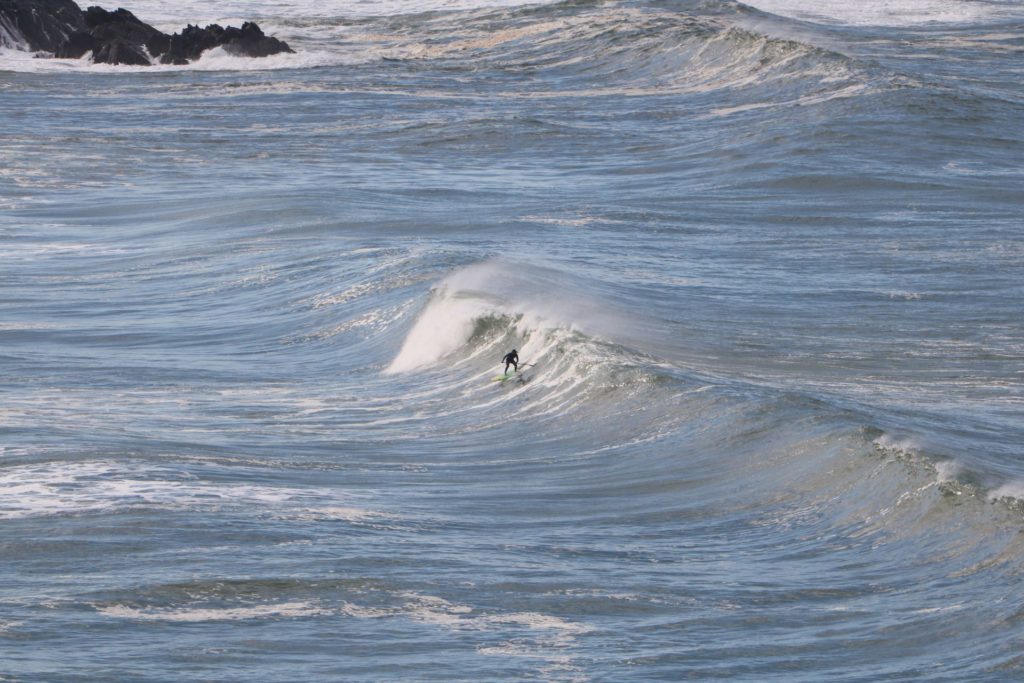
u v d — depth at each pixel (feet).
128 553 111.96
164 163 494.59
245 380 208.85
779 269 292.40
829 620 100.27
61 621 97.19
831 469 134.92
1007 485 120.67
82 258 318.24
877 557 113.39
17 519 121.39
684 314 243.81
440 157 526.98
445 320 219.41
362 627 98.07
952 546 112.27
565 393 179.11
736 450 147.13
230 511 124.57
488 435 169.37
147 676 88.17
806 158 479.82
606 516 131.03
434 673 90.22
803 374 204.74
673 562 115.24
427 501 135.44
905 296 264.31
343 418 182.09
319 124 601.21
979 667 90.02
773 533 123.03
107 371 213.05
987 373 208.74
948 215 373.40
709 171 471.21
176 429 170.91
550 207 383.65
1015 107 591.37
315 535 117.80
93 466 141.49
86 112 632.79
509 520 129.18
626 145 544.62
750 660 92.89
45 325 250.98
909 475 126.00
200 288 281.13
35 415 176.24
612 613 102.27
